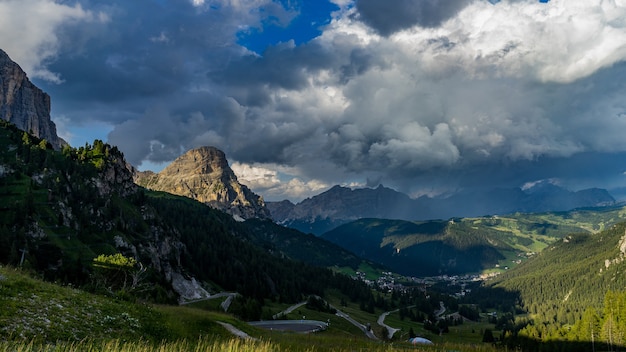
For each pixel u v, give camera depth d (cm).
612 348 14450
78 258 15038
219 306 18900
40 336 2697
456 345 6844
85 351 2591
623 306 15250
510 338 18912
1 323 2661
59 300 3525
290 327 15988
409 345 6375
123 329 3516
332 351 4975
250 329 5778
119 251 18600
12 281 3506
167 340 3806
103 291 5284
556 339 16850
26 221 15262
